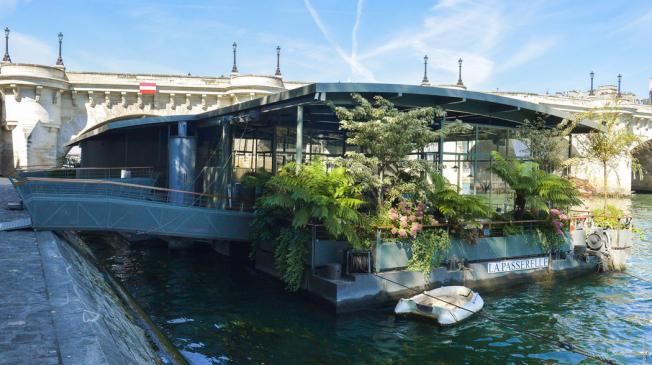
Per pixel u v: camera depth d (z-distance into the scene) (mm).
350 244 13859
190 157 21938
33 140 39219
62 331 6684
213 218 16359
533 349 10867
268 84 42969
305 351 10453
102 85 40844
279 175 14531
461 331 11867
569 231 18250
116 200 15172
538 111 20000
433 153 19734
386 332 11641
